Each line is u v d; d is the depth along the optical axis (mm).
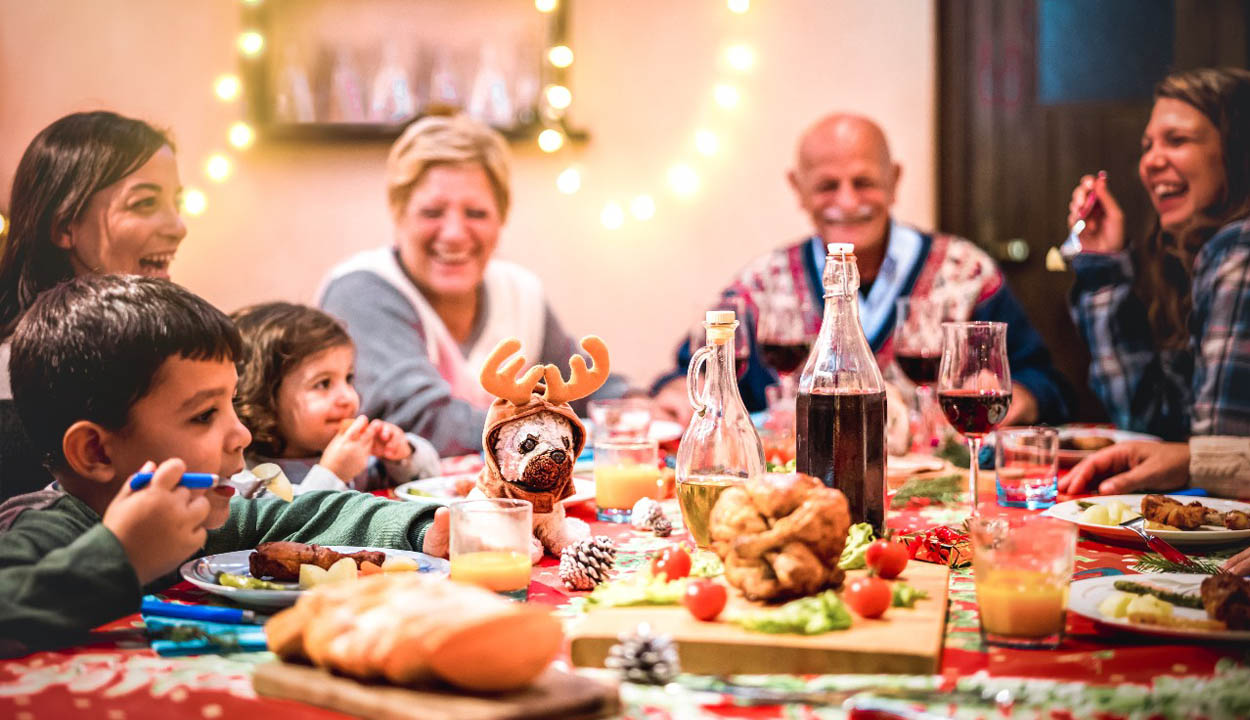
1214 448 1742
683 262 3748
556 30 3613
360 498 1388
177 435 1280
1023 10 3621
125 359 1250
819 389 1278
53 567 1029
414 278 3172
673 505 1719
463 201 3143
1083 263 3135
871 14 3684
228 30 3570
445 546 1294
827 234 3178
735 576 1073
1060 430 2207
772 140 3729
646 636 927
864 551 1193
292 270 3660
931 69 3678
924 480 1745
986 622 1015
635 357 3775
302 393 1882
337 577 1125
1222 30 3496
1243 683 890
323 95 3600
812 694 877
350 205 3645
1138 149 3586
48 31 3508
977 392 1469
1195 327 2930
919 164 3715
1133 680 917
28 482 1353
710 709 865
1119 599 1064
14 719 846
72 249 1696
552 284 3754
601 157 3721
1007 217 3676
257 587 1117
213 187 3619
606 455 1629
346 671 866
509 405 1289
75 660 987
